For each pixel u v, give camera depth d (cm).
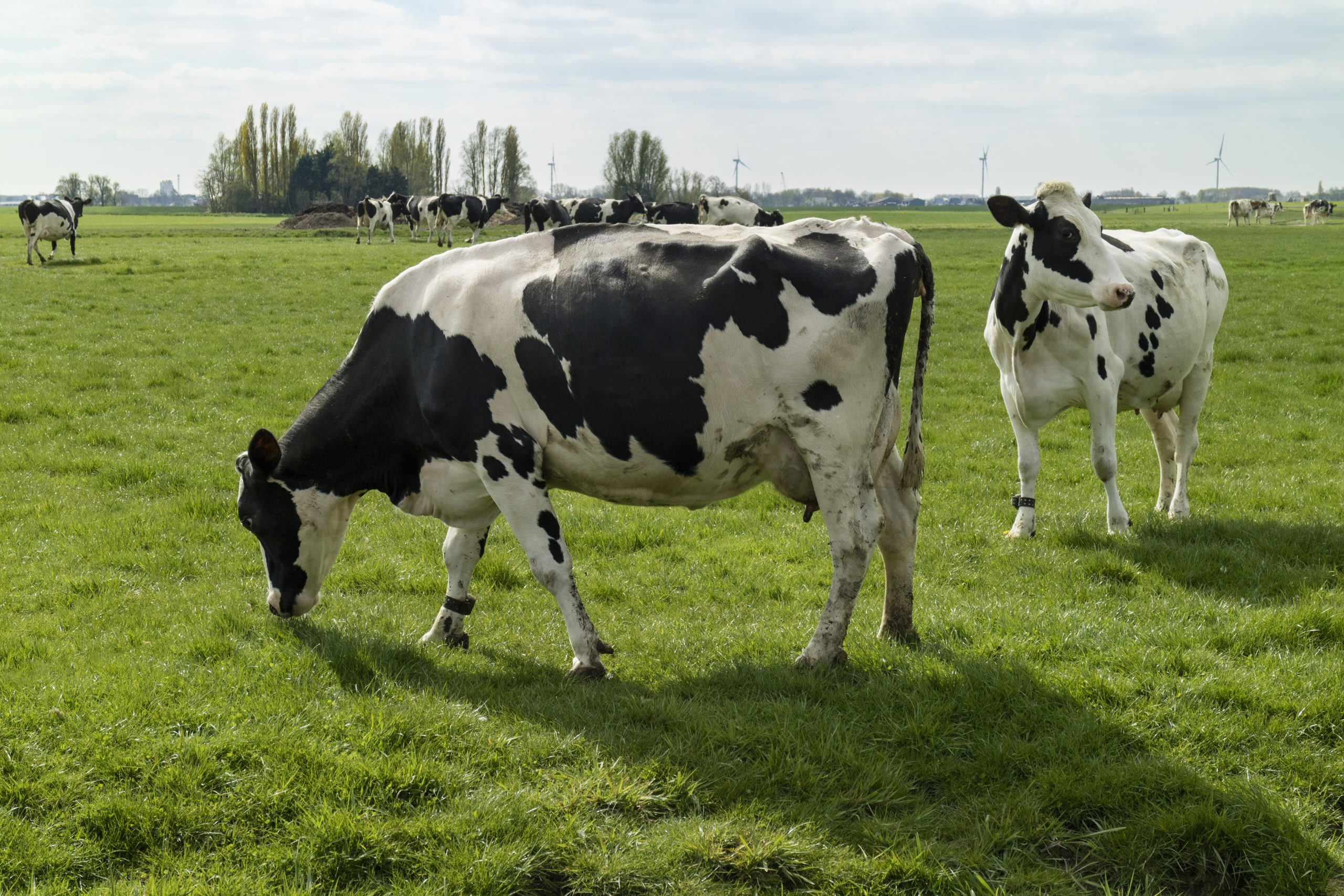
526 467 557
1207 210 15875
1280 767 445
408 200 5866
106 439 1131
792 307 527
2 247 4134
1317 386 1495
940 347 1917
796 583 761
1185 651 564
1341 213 10281
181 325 1966
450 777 432
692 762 454
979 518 909
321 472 610
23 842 376
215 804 405
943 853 389
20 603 673
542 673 571
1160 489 963
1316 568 730
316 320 2069
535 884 378
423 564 786
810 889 372
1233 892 379
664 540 875
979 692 514
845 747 461
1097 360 802
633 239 561
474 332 550
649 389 531
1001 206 736
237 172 13962
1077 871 389
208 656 572
